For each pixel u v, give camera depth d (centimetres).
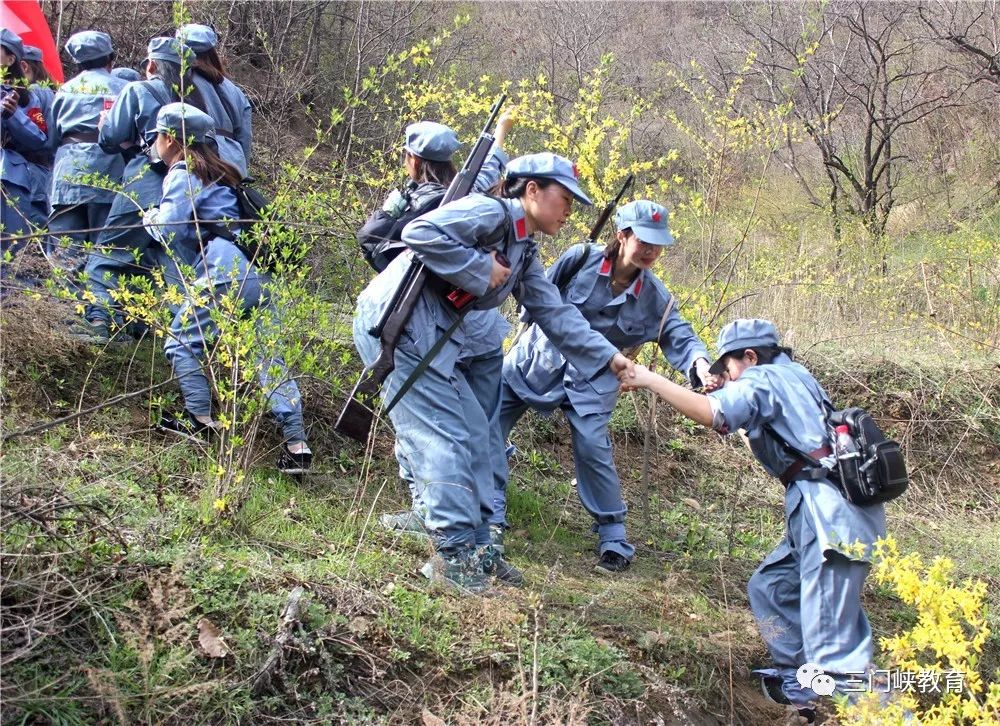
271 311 460
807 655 412
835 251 1036
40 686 300
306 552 418
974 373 841
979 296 964
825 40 1364
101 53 604
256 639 342
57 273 462
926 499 768
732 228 923
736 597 516
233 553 391
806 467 417
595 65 1306
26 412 463
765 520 661
